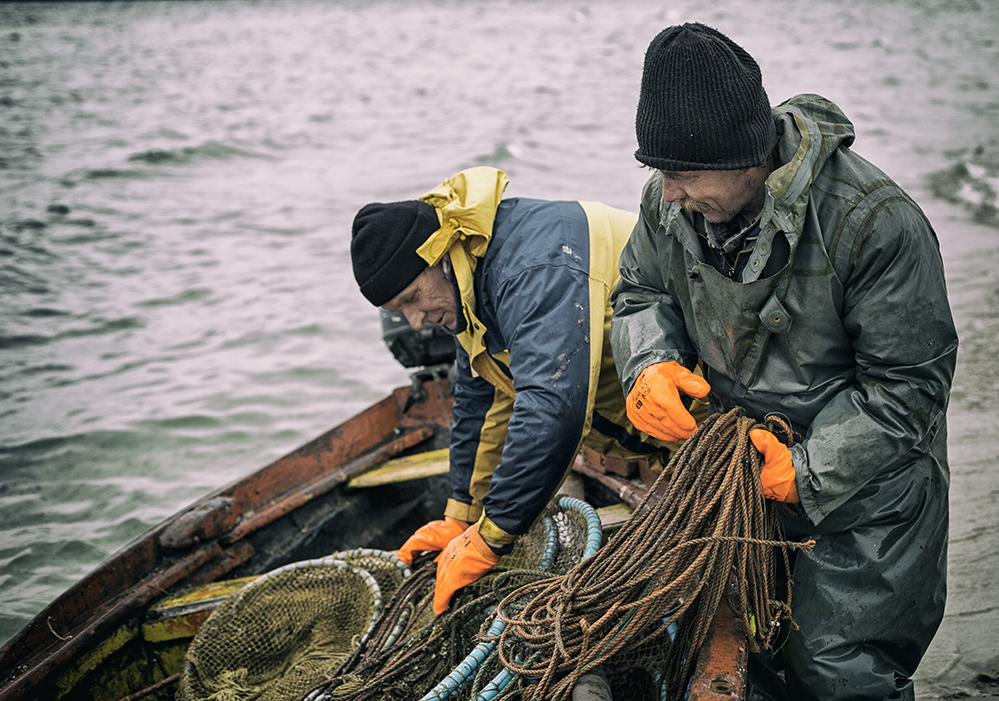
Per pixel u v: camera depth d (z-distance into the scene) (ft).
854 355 7.14
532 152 54.08
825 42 97.14
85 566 17.75
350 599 9.46
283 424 23.56
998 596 12.62
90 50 134.21
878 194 6.42
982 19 110.22
